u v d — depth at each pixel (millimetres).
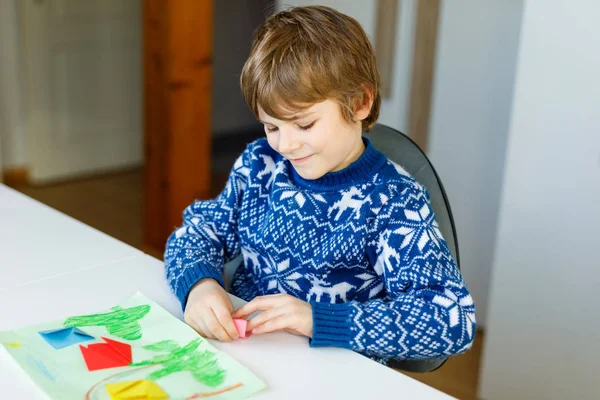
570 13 1534
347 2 2389
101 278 1020
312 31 917
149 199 2873
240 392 724
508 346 1826
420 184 1130
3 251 1104
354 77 929
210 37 2686
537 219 1696
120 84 3922
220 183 3760
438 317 869
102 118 3891
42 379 729
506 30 2102
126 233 3070
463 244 2375
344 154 957
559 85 1588
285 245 1049
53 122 3682
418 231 970
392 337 842
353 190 1026
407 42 2289
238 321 853
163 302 953
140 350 804
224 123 4652
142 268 1064
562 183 1631
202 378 747
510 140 1708
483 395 1913
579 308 1661
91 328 854
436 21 2238
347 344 834
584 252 1624
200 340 829
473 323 892
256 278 1139
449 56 2258
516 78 1664
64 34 3609
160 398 705
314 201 1037
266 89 888
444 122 2326
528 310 1764
